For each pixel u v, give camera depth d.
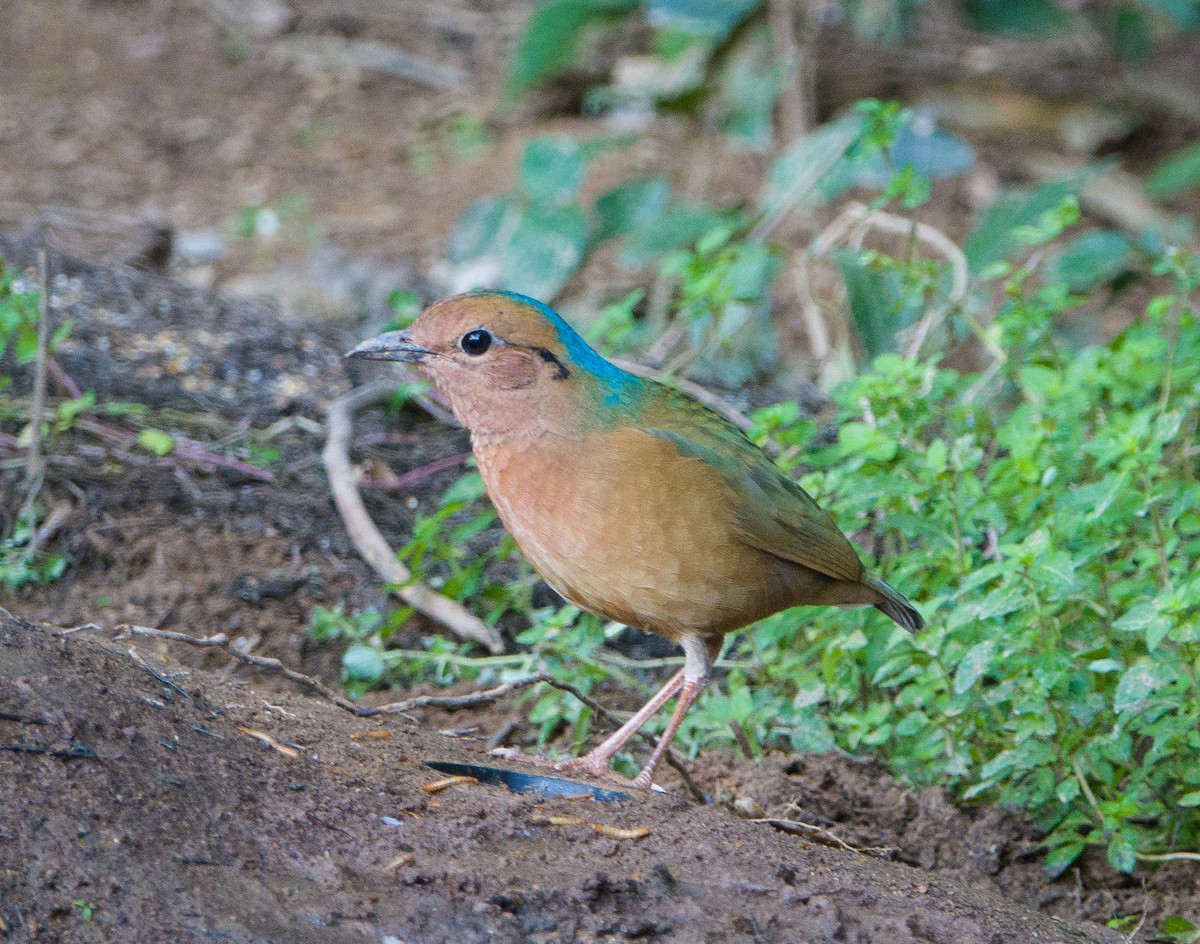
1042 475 9.58
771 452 11.77
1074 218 11.08
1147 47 21.16
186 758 6.93
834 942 6.71
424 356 8.77
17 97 22.02
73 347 13.72
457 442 13.49
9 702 6.70
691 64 19.47
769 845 7.58
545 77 20.41
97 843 6.23
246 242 18.27
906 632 9.46
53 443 12.11
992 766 8.78
